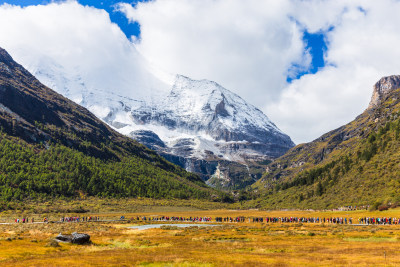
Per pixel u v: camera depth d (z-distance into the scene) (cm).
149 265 3903
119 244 6431
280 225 11075
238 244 6222
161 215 19075
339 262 3966
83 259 4200
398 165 17675
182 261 4112
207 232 9000
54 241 5734
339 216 13562
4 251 4822
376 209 13688
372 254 4556
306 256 4562
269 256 4584
